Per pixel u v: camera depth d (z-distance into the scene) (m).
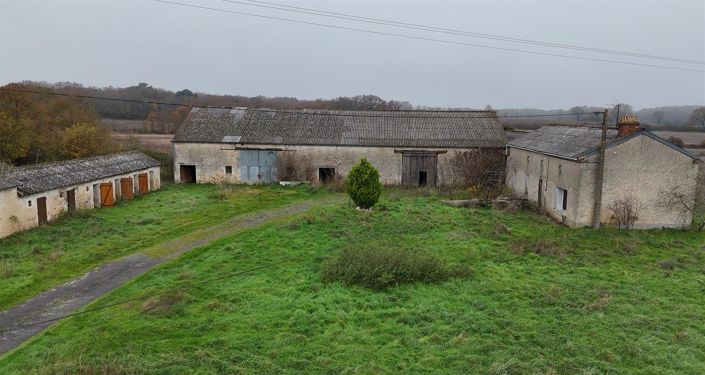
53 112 47.78
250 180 35.88
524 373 9.88
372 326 12.14
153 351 10.82
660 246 20.11
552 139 27.67
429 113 39.34
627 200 22.70
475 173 32.59
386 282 14.54
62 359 10.54
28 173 23.33
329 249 18.33
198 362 10.31
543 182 26.56
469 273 15.72
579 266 17.11
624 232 21.98
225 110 39.12
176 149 35.88
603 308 13.28
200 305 13.25
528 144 29.45
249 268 16.41
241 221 23.95
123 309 13.27
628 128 22.41
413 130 36.91
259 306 13.24
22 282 15.48
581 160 22.33
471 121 38.06
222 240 20.06
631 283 15.37
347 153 35.38
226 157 35.72
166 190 33.50
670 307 13.50
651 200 22.83
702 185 26.62
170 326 12.02
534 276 15.83
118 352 10.76
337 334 11.65
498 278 15.48
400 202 27.78
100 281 15.89
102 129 47.38
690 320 12.59
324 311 12.88
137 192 31.41
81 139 39.84
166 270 16.59
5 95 40.69
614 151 22.34
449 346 11.09
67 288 15.30
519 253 18.19
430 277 15.13
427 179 35.56
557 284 15.10
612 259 18.11
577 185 22.66
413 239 19.83
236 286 14.75
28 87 46.00
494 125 37.53
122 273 16.62
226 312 12.89
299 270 16.08
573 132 26.80
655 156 22.50
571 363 10.33
